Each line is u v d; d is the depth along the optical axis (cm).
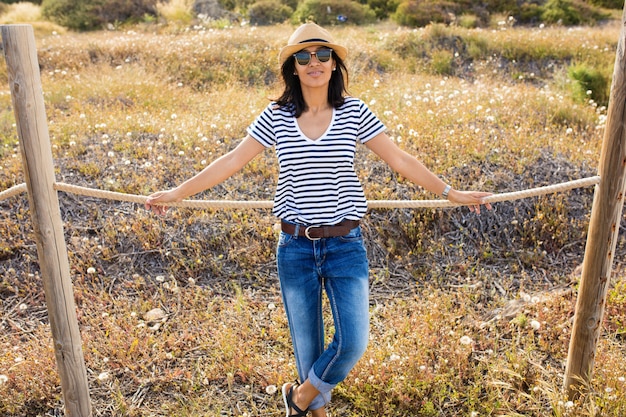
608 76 990
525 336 374
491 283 450
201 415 319
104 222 494
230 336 372
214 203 301
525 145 582
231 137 641
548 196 517
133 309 417
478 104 714
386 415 315
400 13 1688
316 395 262
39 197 268
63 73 920
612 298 407
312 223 249
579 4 1816
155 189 530
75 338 292
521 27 1620
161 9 1825
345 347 250
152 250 471
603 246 283
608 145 273
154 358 362
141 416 325
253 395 335
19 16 1831
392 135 609
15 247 469
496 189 526
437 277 459
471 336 377
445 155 566
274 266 466
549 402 317
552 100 739
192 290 434
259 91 929
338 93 255
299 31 244
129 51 1148
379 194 505
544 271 466
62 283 281
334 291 254
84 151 596
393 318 401
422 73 1084
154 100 829
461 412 316
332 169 248
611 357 343
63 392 298
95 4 1817
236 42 1177
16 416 326
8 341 388
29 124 257
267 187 536
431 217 502
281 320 397
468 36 1228
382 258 479
